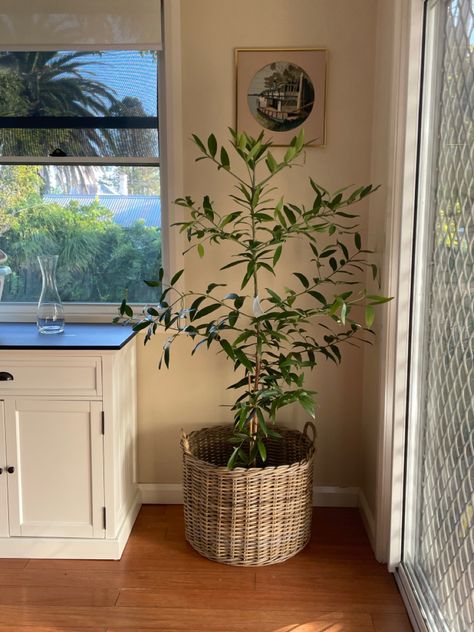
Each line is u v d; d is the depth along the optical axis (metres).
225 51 2.31
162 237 2.50
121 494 2.26
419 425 1.95
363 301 2.42
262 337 2.04
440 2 1.72
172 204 2.39
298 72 2.30
